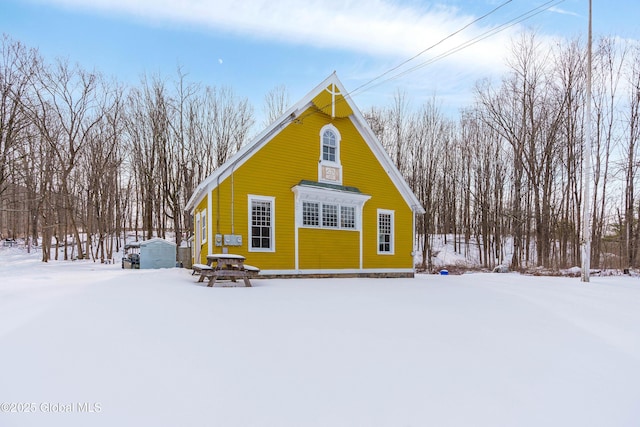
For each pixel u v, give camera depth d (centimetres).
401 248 1595
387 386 313
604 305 809
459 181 3478
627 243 2264
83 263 2344
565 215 2775
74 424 236
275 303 657
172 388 292
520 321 602
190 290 769
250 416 254
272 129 1292
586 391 326
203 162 3147
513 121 2800
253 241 1249
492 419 268
